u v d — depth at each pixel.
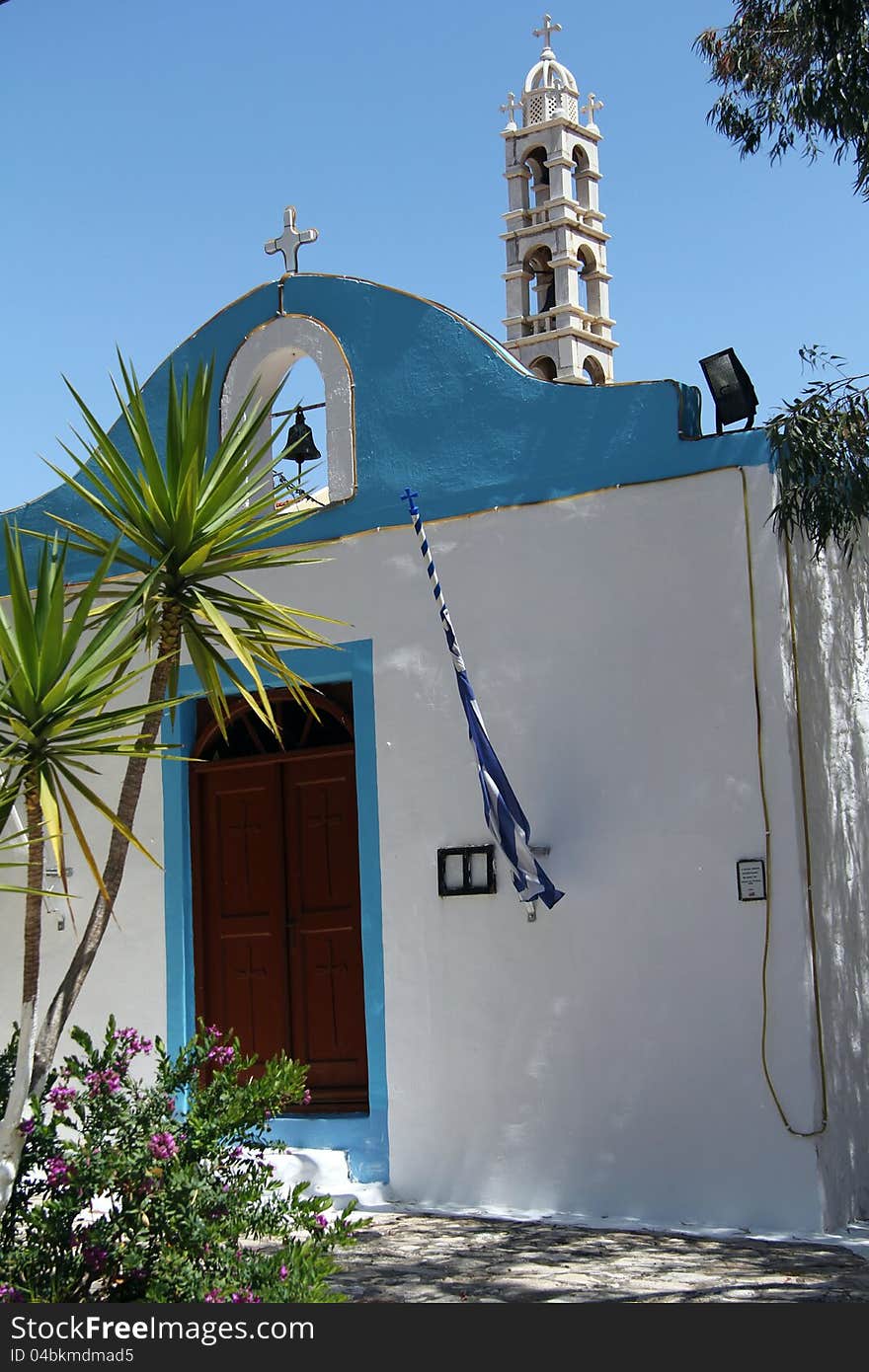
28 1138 6.19
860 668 9.34
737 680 8.35
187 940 10.11
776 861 8.14
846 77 8.38
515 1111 8.75
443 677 9.32
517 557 9.13
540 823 8.83
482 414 9.41
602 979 8.56
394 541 9.59
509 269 20.53
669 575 8.62
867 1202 8.44
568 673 8.88
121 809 6.63
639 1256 7.48
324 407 9.95
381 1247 7.79
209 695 7.14
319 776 9.95
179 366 10.65
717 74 9.06
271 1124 9.53
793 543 8.58
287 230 10.38
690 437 8.67
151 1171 5.90
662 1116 8.31
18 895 10.73
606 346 20.59
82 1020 10.32
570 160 20.50
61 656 6.18
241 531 7.33
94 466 10.77
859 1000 8.70
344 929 9.75
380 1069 9.20
